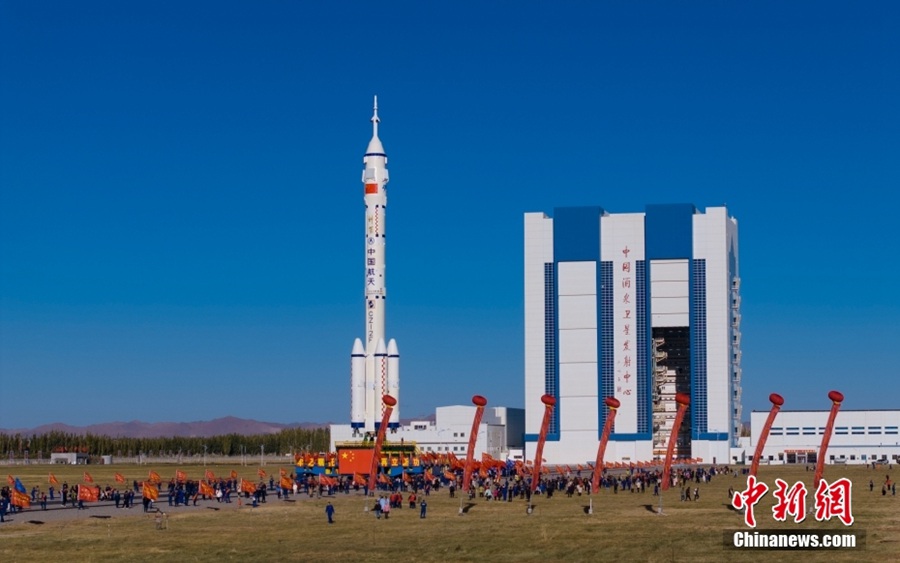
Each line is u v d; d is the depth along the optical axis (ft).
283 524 425.69
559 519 446.19
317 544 360.07
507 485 575.79
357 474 649.20
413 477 642.63
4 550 345.31
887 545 350.02
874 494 587.27
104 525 421.59
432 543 362.53
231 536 383.86
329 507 434.30
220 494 539.29
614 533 391.04
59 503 531.50
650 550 341.62
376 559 325.42
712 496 579.48
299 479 649.20
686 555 330.54
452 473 650.43
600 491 619.26
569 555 331.98
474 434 570.46
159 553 338.34
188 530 403.54
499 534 389.19
